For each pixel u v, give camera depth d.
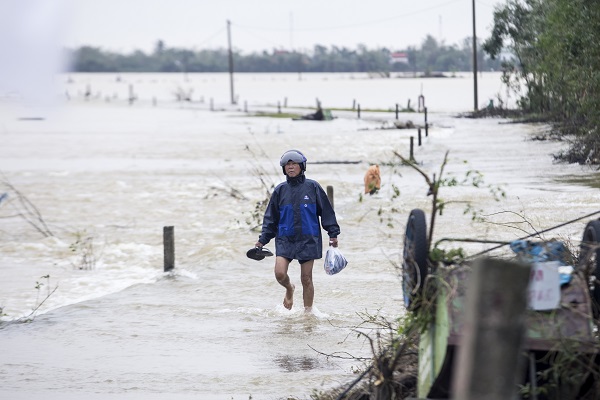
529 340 12.85
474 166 66.88
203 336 24.97
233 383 20.64
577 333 12.88
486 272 9.24
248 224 44.81
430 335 13.46
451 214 42.72
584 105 68.06
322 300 28.50
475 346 9.27
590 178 56.56
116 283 33.59
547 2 103.69
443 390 13.28
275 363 22.20
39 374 21.84
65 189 64.56
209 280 32.31
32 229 47.53
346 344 23.64
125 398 19.81
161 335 25.23
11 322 27.36
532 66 120.25
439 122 130.00
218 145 101.50
